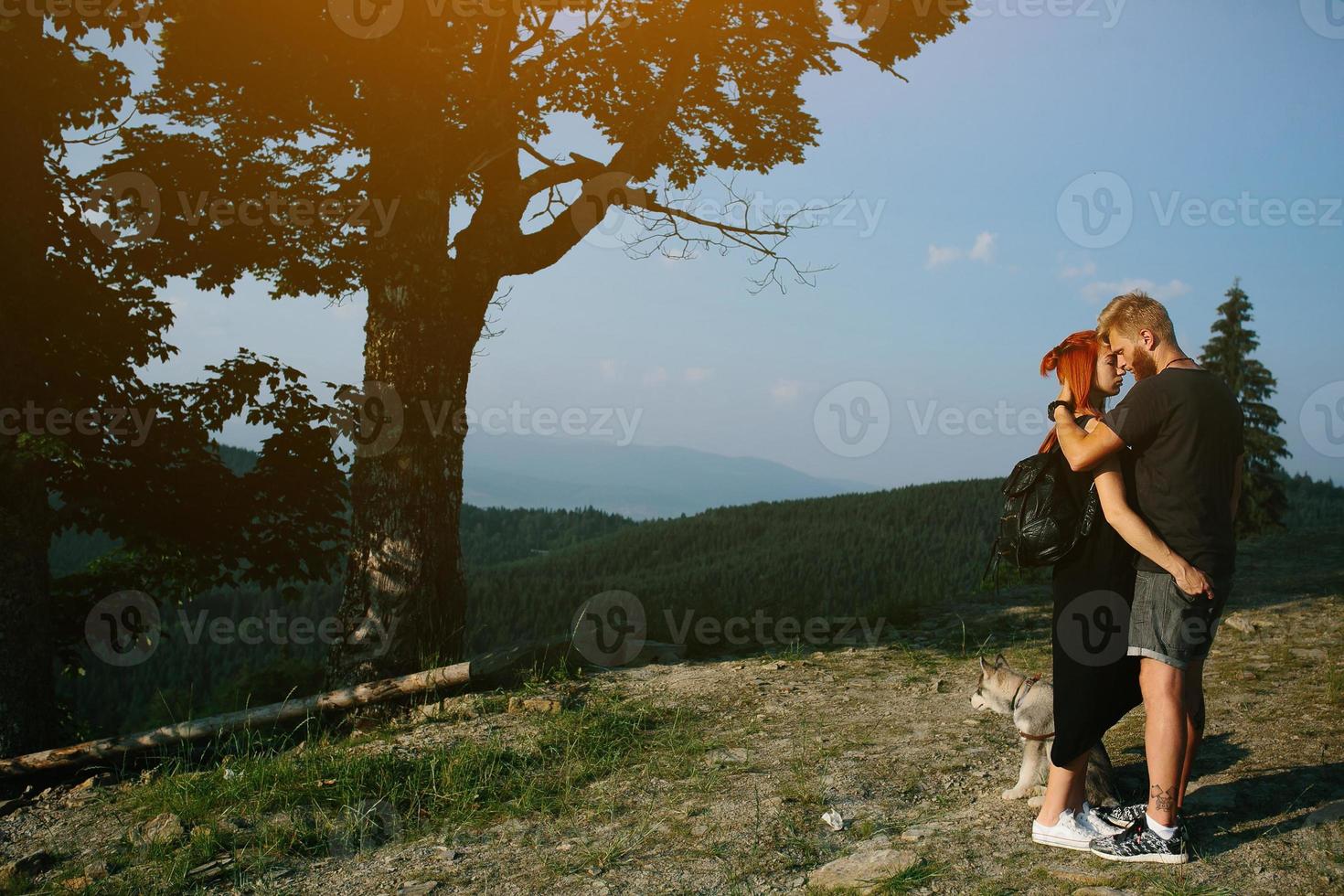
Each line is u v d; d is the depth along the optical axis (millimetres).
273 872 4105
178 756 6445
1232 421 3115
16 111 8664
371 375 8602
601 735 5762
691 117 11383
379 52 8508
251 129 10445
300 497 11477
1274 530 27625
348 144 10281
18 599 8484
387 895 3764
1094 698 3262
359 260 9711
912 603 11195
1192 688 3369
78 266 10539
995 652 8266
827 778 4691
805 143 11648
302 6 8562
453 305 8695
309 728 6852
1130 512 3105
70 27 8680
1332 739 4480
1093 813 3420
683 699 6770
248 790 5172
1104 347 3395
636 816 4426
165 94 10219
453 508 8672
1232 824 3395
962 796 4285
